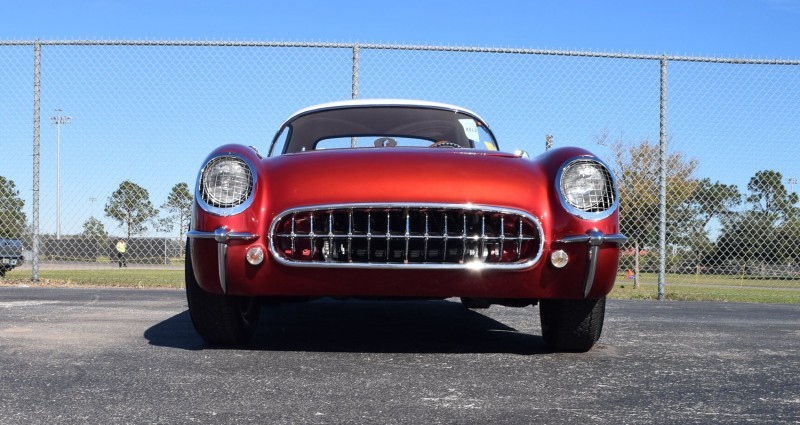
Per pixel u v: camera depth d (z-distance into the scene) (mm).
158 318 3510
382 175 2318
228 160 2395
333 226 2289
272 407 1721
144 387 1925
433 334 3094
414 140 3338
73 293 5184
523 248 2311
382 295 2363
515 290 2326
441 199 2256
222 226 2307
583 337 2518
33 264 6227
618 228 2371
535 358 2465
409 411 1696
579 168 2373
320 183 2326
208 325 2525
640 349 2727
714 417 1673
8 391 1867
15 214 6352
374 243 2279
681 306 5031
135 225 6352
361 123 3412
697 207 6246
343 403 1770
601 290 2355
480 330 3279
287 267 2293
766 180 6137
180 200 6254
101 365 2232
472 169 2379
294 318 3725
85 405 1727
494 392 1910
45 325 3193
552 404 1783
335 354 2488
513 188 2334
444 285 2301
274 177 2408
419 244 2277
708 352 2680
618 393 1920
